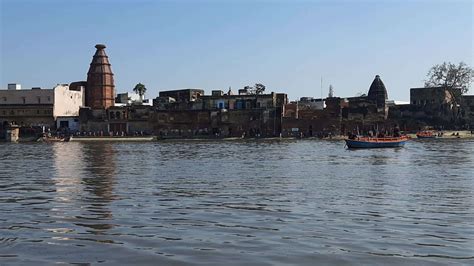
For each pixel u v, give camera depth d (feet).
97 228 51.47
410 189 84.02
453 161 154.92
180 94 485.97
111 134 423.23
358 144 243.40
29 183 95.30
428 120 436.35
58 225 53.01
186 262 38.96
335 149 242.78
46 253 41.60
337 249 42.75
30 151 239.71
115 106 447.42
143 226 52.44
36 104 431.84
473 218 57.00
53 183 95.09
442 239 46.50
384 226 52.42
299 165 141.18
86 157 186.91
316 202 69.15
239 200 71.31
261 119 425.69
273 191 81.71
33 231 50.06
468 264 38.45
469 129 426.51
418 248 43.14
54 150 249.34
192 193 79.56
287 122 420.77
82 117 440.86
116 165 144.77
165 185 91.40
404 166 135.85
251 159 171.12
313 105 472.03
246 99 435.53
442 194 77.41
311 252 41.78
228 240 46.01
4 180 101.50
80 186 89.76
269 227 51.85
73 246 43.86
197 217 57.62
